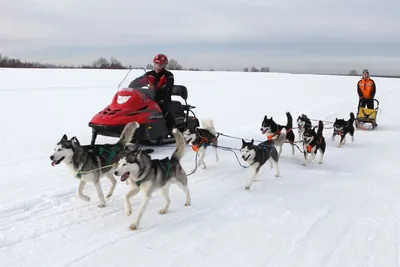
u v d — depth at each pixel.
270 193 5.71
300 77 42.22
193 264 3.57
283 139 8.16
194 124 8.85
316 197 5.54
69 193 5.34
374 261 3.63
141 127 7.32
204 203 5.21
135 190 4.61
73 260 3.57
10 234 4.02
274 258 3.70
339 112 15.43
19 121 11.61
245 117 13.88
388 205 5.18
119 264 3.54
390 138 10.59
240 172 6.83
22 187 5.49
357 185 6.13
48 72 39.34
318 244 4.00
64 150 4.60
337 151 9.02
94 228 4.29
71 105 15.98
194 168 6.96
